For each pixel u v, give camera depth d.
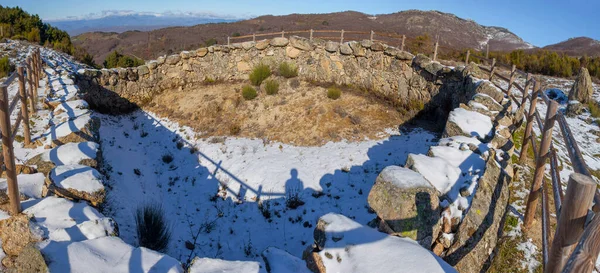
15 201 3.82
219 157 9.41
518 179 6.00
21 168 4.87
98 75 12.27
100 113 11.95
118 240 3.50
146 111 12.77
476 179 4.62
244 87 12.60
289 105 11.68
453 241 4.10
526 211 4.89
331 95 11.77
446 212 4.18
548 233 3.39
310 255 3.39
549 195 5.70
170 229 6.53
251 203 7.50
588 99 12.84
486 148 5.59
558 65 17.66
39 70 11.29
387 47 12.06
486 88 8.20
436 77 10.71
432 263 2.99
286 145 9.75
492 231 4.43
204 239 6.47
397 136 9.74
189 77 14.25
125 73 12.87
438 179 4.55
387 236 3.41
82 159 5.33
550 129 4.37
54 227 3.67
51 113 7.99
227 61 14.34
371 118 10.69
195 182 8.45
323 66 13.57
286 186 7.86
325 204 7.17
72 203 4.13
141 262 3.16
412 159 4.81
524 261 4.46
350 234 3.44
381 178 3.97
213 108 11.99
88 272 2.95
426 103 10.98
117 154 9.25
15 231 3.47
